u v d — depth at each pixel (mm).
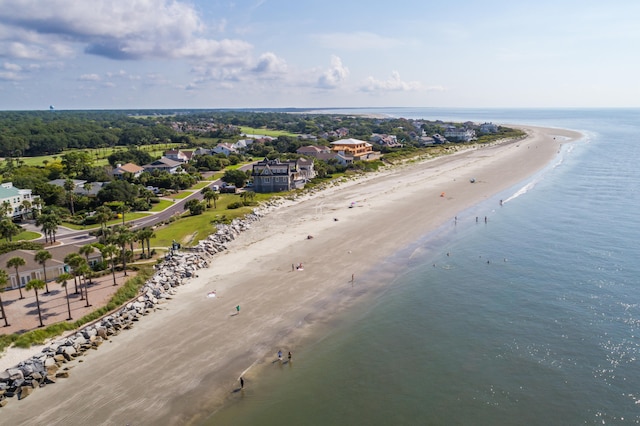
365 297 63812
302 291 66188
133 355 50125
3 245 84562
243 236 94062
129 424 39750
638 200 114188
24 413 41156
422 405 40938
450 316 57219
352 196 131125
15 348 50156
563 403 40281
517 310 57781
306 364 48031
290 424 39312
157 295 64562
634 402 40000
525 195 124000
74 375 46656
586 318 54844
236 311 60094
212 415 40719
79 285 67125
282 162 150250
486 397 41625
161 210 123562
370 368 46906
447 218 103375
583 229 90438
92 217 112312
